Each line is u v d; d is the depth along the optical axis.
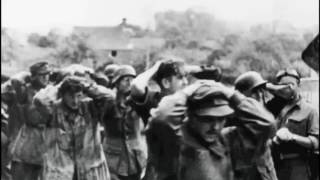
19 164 14.98
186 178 9.18
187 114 9.16
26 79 16.20
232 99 9.43
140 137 15.12
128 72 14.43
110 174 15.07
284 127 11.63
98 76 15.42
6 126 16.47
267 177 9.69
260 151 9.57
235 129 9.48
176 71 10.40
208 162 9.16
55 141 13.34
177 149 9.12
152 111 9.18
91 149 13.52
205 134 9.15
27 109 14.88
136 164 15.05
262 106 9.73
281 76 11.75
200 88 9.14
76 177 13.41
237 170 9.37
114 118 14.59
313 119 11.57
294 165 11.41
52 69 16.25
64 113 13.33
